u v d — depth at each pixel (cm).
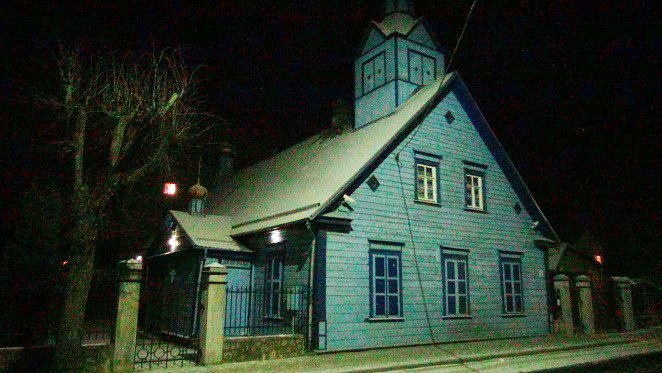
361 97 2136
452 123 1784
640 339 1686
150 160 1077
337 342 1321
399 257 1516
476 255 1716
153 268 2067
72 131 1036
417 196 1608
